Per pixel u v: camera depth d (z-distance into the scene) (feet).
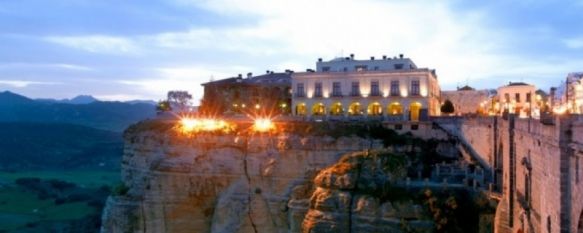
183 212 282.77
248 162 276.00
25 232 476.54
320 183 228.43
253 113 380.17
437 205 209.05
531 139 145.07
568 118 108.58
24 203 606.55
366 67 394.73
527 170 149.18
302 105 363.15
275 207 267.80
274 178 270.67
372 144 269.64
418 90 340.18
